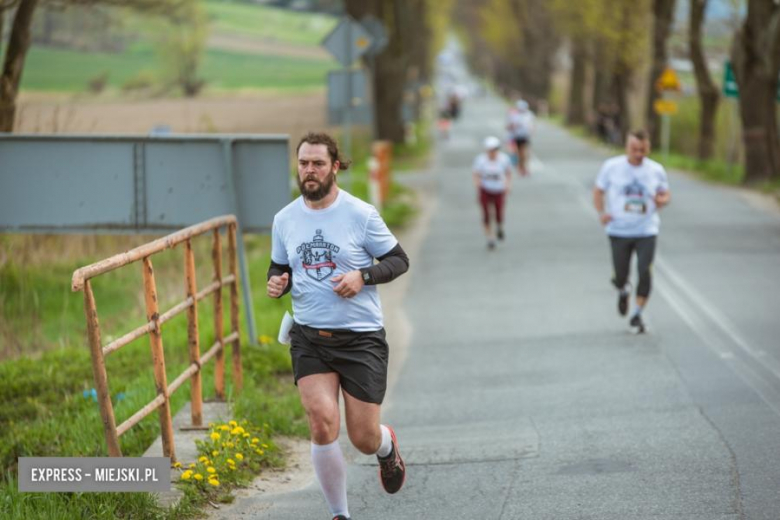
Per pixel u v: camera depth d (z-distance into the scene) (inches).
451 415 1106.7
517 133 4173.2
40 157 1238.9
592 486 812.6
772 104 3400.6
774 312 1545.3
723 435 932.0
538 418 1059.3
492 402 1147.9
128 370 1269.7
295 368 707.4
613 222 1464.1
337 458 697.6
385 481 746.2
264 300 1679.4
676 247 2249.0
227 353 1291.8
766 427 948.6
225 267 1940.2
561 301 1749.5
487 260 2236.7
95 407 1095.0
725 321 1498.5
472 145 6186.0
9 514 718.5
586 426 1010.1
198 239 2064.5
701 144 4340.6
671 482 805.9
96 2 2203.5
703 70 4286.4
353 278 677.3
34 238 1721.2
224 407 1047.0
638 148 1435.8
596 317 1600.6
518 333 1519.4
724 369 1212.5
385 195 3287.4
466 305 1764.3
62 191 1244.5
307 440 1011.3
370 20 2962.6
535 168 4554.6
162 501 775.7
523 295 1823.3
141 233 1250.6
